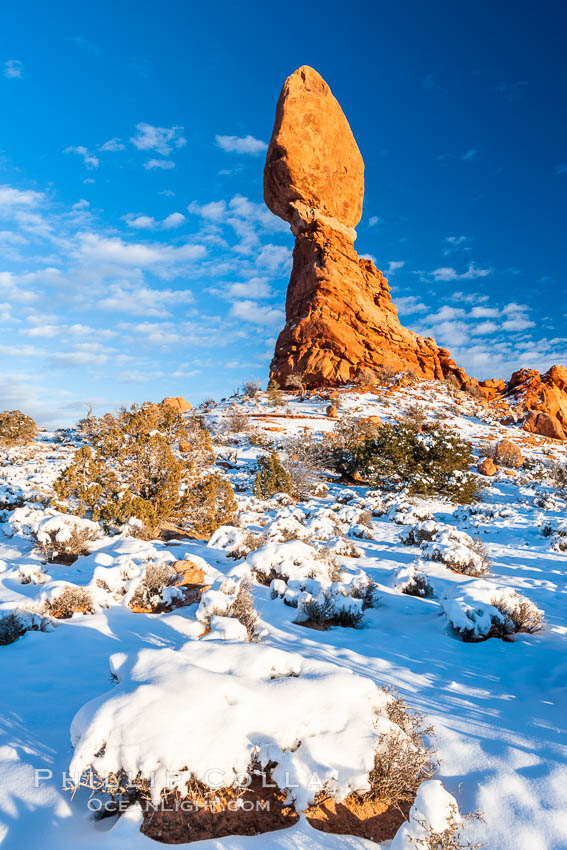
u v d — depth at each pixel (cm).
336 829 280
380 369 6028
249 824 275
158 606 651
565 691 471
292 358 6181
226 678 332
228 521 1318
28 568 726
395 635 631
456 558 1039
